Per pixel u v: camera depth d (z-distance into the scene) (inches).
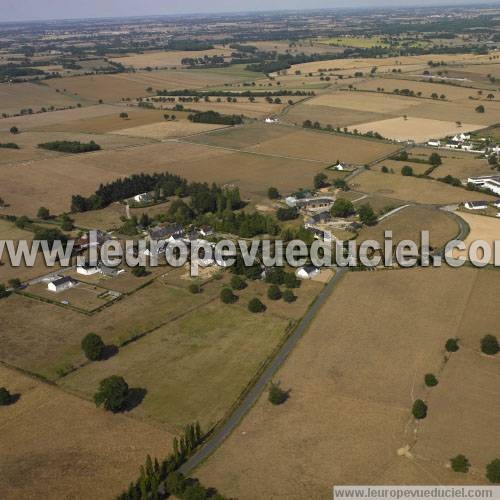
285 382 3961.6
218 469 3221.0
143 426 3570.4
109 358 4311.0
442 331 4500.5
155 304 5108.3
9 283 5506.9
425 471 3161.9
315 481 3120.1
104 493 3053.6
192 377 4052.7
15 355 4365.2
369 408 3663.9
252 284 5457.7
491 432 3430.1
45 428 3567.9
